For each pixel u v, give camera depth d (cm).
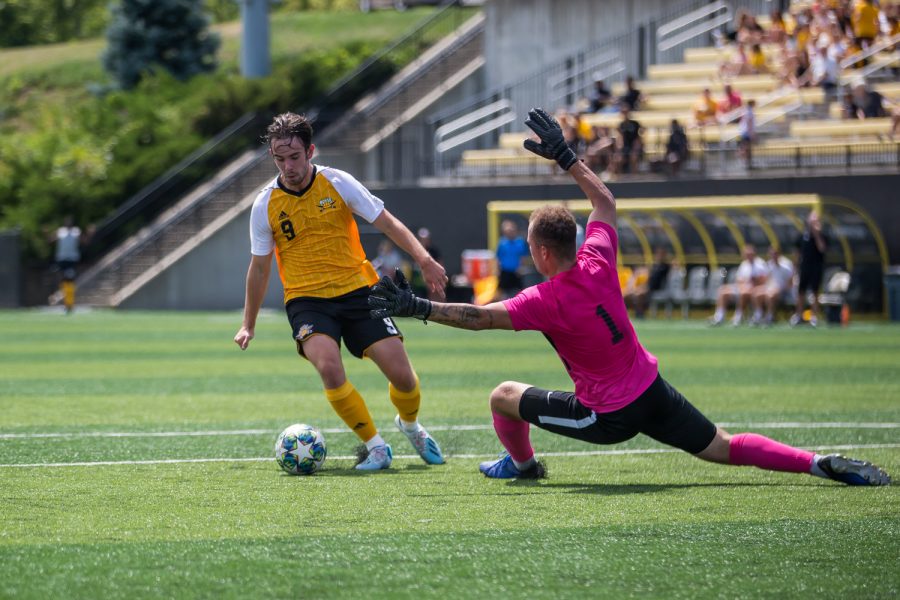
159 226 13638
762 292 9106
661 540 1784
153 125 15525
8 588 1496
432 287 2609
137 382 4897
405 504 2103
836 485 2302
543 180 11569
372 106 14162
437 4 19450
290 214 2573
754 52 12288
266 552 1698
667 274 10212
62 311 12875
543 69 13738
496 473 2436
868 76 11569
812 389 4431
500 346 7319
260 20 16275
